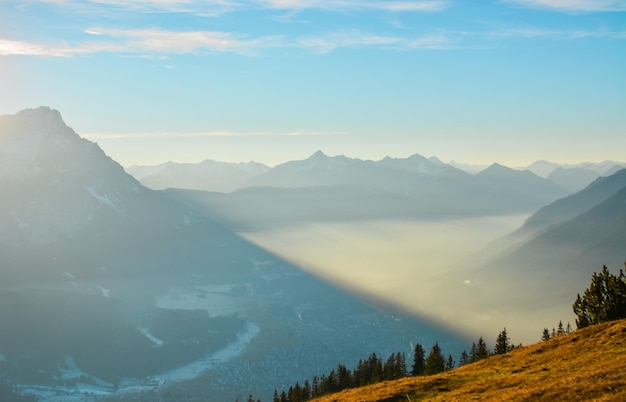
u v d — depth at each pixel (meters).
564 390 48.28
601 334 68.94
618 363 53.88
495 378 63.78
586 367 57.81
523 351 74.50
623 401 42.62
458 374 70.06
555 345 71.88
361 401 64.50
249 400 179.38
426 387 65.62
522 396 49.59
